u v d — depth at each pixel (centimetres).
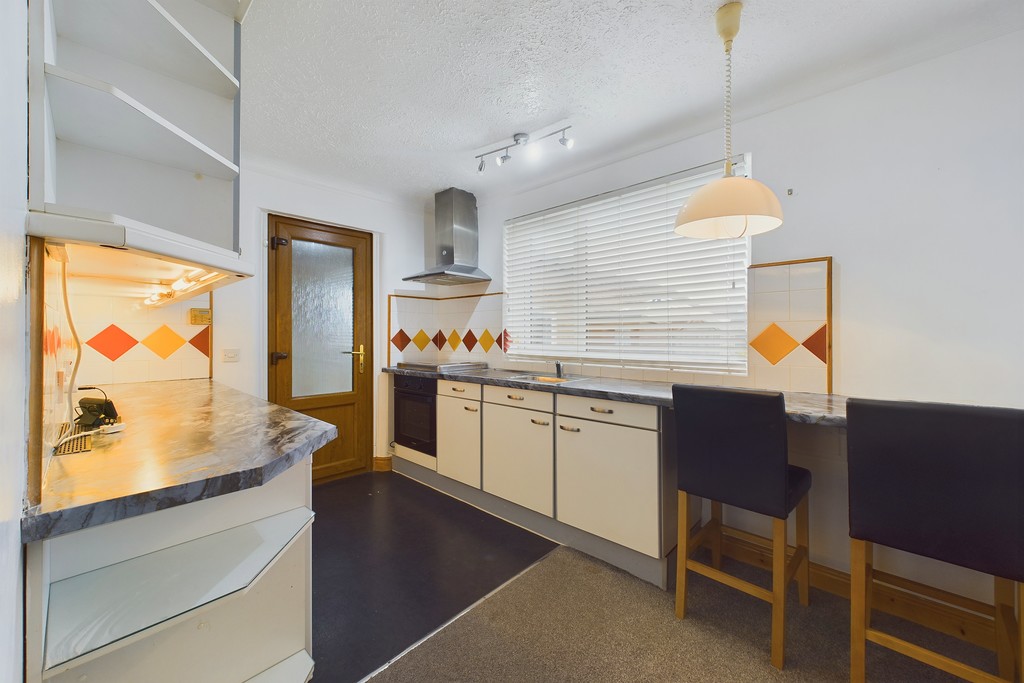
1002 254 158
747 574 203
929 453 118
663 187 254
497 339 354
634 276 269
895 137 180
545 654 152
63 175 112
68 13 103
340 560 215
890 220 180
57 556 86
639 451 196
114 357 237
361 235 357
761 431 151
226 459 97
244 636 117
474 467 280
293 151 276
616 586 193
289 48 176
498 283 354
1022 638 110
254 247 293
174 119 133
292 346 316
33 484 70
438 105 220
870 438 127
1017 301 156
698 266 239
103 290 205
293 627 129
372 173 312
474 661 149
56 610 78
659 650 153
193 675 106
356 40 171
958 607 161
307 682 133
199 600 83
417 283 385
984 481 111
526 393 247
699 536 192
